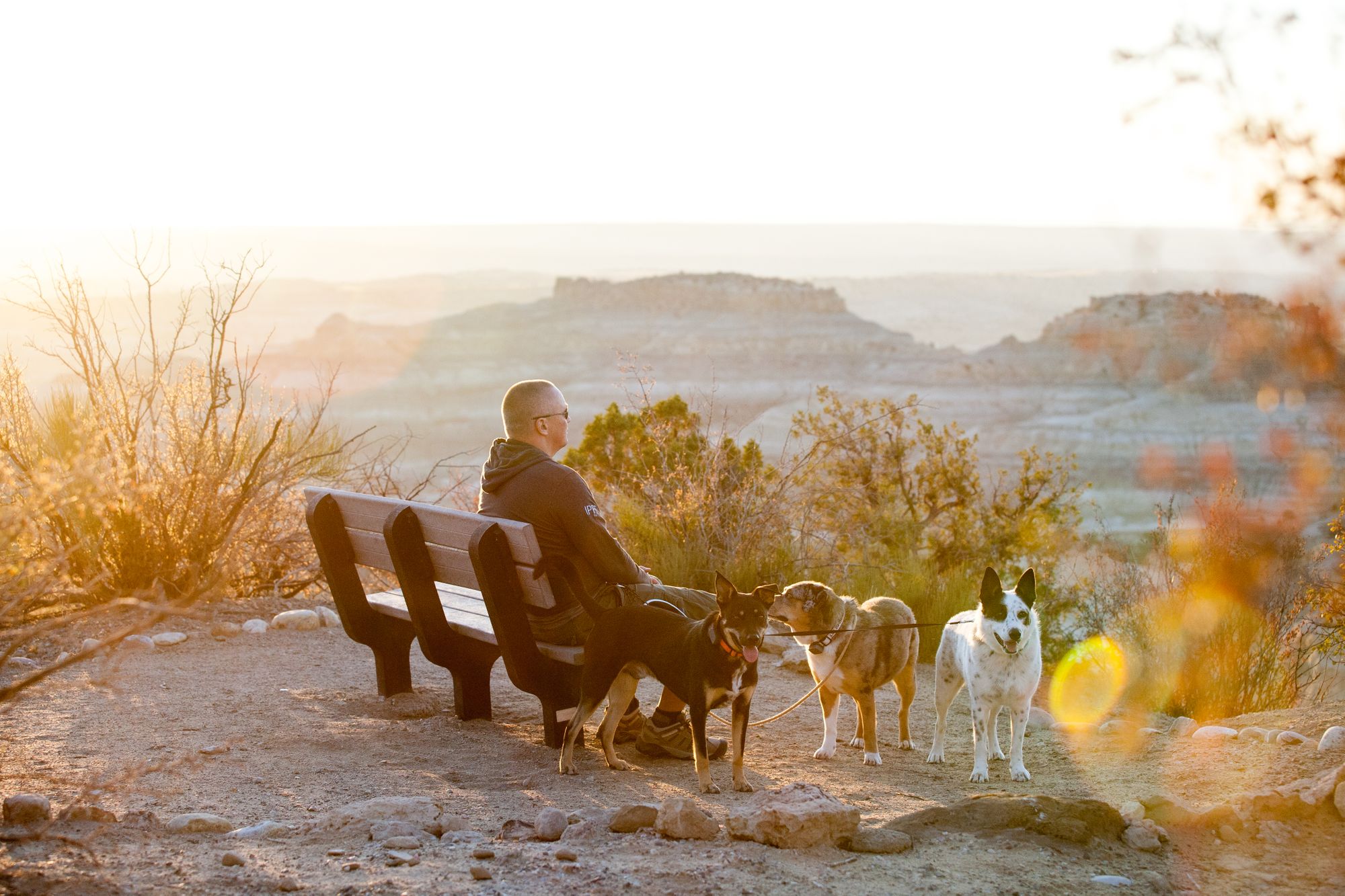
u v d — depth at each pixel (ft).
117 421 27.35
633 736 19.29
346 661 24.85
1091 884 11.78
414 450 253.65
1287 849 13.02
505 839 13.20
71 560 24.71
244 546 29.53
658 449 36.37
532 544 17.28
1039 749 19.83
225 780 15.80
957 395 556.51
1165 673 25.58
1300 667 27.37
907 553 38.11
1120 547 36.09
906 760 19.11
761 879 11.53
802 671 26.32
